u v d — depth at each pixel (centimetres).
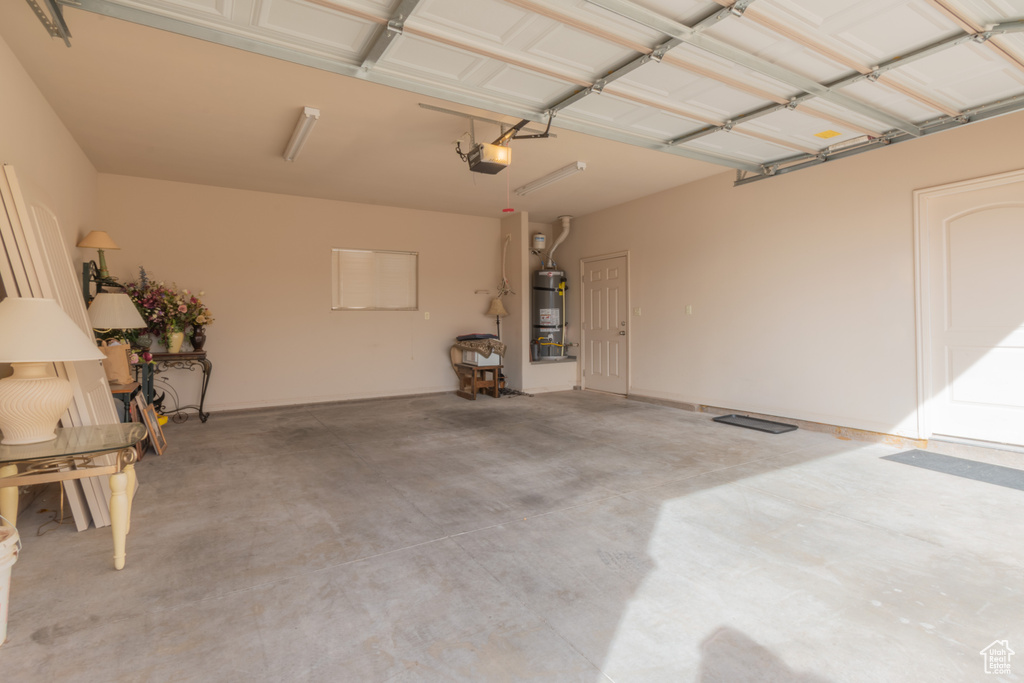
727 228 568
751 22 249
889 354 437
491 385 727
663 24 247
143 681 155
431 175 563
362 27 259
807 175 491
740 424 519
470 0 237
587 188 630
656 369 666
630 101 339
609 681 155
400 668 161
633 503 306
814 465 381
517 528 271
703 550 244
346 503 309
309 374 664
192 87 350
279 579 218
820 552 241
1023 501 304
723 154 467
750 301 547
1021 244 367
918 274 416
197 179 573
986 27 253
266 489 335
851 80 303
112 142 454
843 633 179
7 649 169
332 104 379
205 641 175
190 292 587
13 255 249
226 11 245
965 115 358
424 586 212
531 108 357
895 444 435
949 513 287
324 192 636
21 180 259
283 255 645
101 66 320
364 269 707
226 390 613
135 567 228
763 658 166
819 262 484
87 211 498
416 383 746
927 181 410
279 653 169
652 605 198
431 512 295
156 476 362
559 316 802
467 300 788
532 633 180
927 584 212
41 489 328
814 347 491
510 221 790
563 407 648
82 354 221
